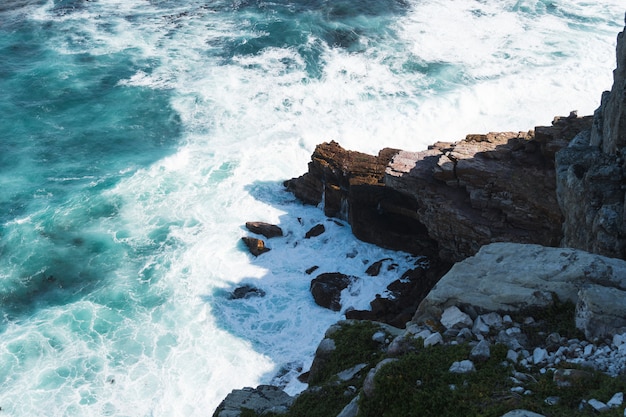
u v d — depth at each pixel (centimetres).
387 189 4156
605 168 2689
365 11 6700
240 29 6512
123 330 3694
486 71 5678
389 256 4166
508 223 3675
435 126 5184
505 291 1939
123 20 6788
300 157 4978
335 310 3809
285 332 3697
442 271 3978
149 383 3384
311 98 5506
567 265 1961
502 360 1747
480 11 6600
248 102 5494
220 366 3478
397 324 3600
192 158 4984
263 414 2298
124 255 4200
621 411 1455
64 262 4156
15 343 3606
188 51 6203
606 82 5431
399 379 1722
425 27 6381
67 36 6525
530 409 1532
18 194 4703
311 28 6431
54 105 5591
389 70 5794
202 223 4444
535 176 3669
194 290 3962
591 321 1756
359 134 5094
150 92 5678
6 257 4200
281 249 4256
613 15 6366
